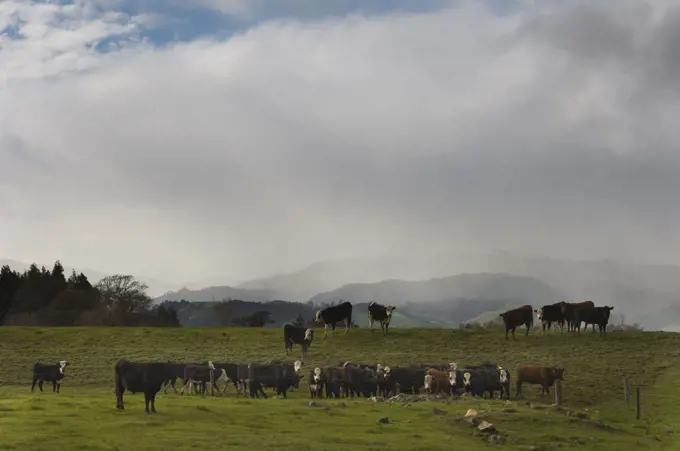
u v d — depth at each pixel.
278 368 49.44
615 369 61.91
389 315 80.00
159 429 31.69
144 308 148.88
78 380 59.69
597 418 42.84
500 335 77.88
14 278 141.50
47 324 134.62
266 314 167.88
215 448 28.80
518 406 42.22
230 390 53.00
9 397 44.62
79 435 30.03
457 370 51.75
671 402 50.22
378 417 37.38
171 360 66.50
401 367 52.19
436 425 36.12
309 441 30.91
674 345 71.31
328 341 75.19
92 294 141.88
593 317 77.44
